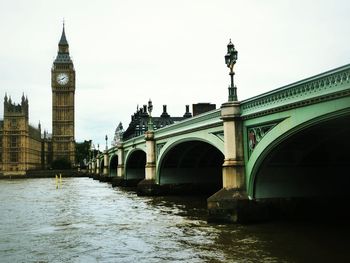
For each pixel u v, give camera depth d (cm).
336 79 1902
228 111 2761
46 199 5384
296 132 2236
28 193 6650
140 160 7875
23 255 2159
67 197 5678
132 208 4012
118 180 8044
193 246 2178
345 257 1894
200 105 7788
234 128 2752
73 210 4006
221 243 2206
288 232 2402
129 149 7594
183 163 5250
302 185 2788
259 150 2559
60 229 2895
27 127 19138
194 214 3403
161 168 5253
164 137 4828
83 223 3144
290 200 2738
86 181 11931
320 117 2028
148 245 2273
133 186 7912
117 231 2742
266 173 2703
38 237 2616
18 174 17475
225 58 2795
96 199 5216
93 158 15525
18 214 3750
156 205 4203
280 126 2347
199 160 5222
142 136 6016
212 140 3297
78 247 2308
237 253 1997
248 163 2702
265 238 2277
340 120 2036
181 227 2766
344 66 1842
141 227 2856
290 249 2044
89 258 2066
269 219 2708
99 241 2445
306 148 2589
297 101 2158
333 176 2831
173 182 5275
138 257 2036
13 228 2966
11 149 18662
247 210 2670
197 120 3609
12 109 18775
